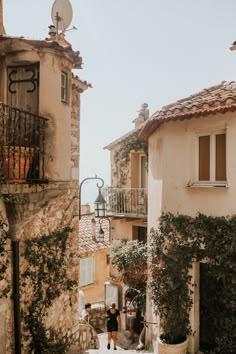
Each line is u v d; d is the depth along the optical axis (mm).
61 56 6535
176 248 8547
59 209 8344
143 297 11578
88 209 23391
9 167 5500
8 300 6246
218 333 8203
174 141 8828
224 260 7695
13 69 6742
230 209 7699
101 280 18297
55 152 6359
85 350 9383
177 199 8695
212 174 8203
